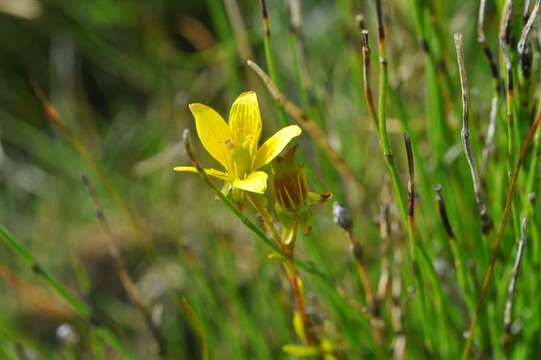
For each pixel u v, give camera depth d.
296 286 0.25
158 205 0.42
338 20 0.45
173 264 0.38
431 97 0.28
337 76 0.43
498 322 0.29
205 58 0.47
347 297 0.29
